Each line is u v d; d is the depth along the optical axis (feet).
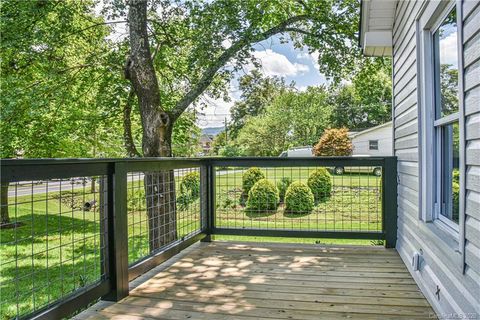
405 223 11.66
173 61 23.20
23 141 23.36
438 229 8.13
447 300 7.14
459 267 6.42
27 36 19.08
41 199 6.72
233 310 8.09
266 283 9.82
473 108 5.83
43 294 11.80
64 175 6.89
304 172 31.99
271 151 81.41
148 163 9.94
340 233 13.52
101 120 24.04
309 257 12.30
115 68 20.63
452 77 7.70
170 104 23.43
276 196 20.56
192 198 14.30
